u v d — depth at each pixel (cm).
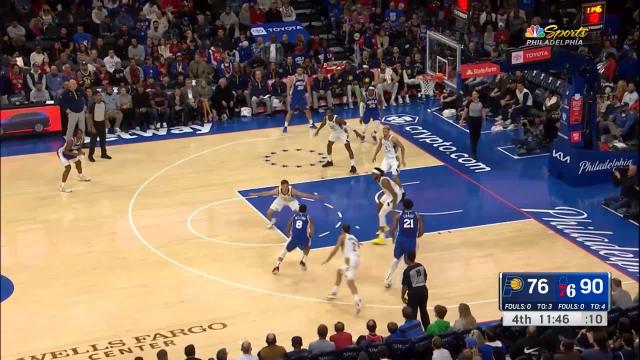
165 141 2800
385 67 3109
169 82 2956
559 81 2777
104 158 2650
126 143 2781
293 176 2506
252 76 3050
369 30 3344
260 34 3338
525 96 2839
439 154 2672
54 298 1848
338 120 2508
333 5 3581
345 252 1788
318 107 3089
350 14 3481
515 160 2625
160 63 3034
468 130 2870
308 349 1495
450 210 2281
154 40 3200
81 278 1934
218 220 2225
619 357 1363
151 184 2455
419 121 2967
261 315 1781
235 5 3459
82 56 3006
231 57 3141
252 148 2736
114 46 3136
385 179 2066
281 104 3048
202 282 1916
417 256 2025
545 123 2681
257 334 1711
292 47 3259
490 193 2388
